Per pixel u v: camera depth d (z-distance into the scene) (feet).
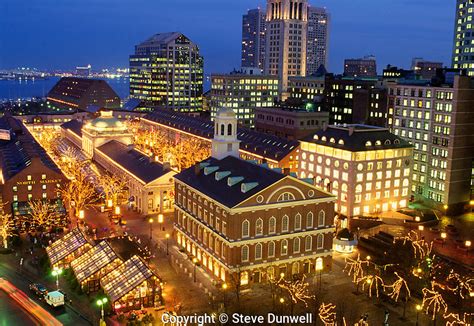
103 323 274.16
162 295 317.22
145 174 509.35
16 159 532.32
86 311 300.81
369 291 325.21
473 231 464.24
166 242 418.31
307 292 327.67
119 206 516.32
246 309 305.94
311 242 356.38
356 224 467.52
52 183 470.39
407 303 319.06
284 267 349.61
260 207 333.21
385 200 501.15
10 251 386.73
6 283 333.83
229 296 323.16
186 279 348.79
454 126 505.25
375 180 491.31
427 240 432.25
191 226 388.37
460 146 513.86
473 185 529.04
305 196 349.61
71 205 486.79
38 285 322.14
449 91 507.71
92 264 333.62
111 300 300.20
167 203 501.15
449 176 512.63
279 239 343.46
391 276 353.31
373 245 410.11
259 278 341.82
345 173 484.33
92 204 515.09
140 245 401.90
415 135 552.00
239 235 330.75
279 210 341.62
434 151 529.86
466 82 503.20
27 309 299.17
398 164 501.15
